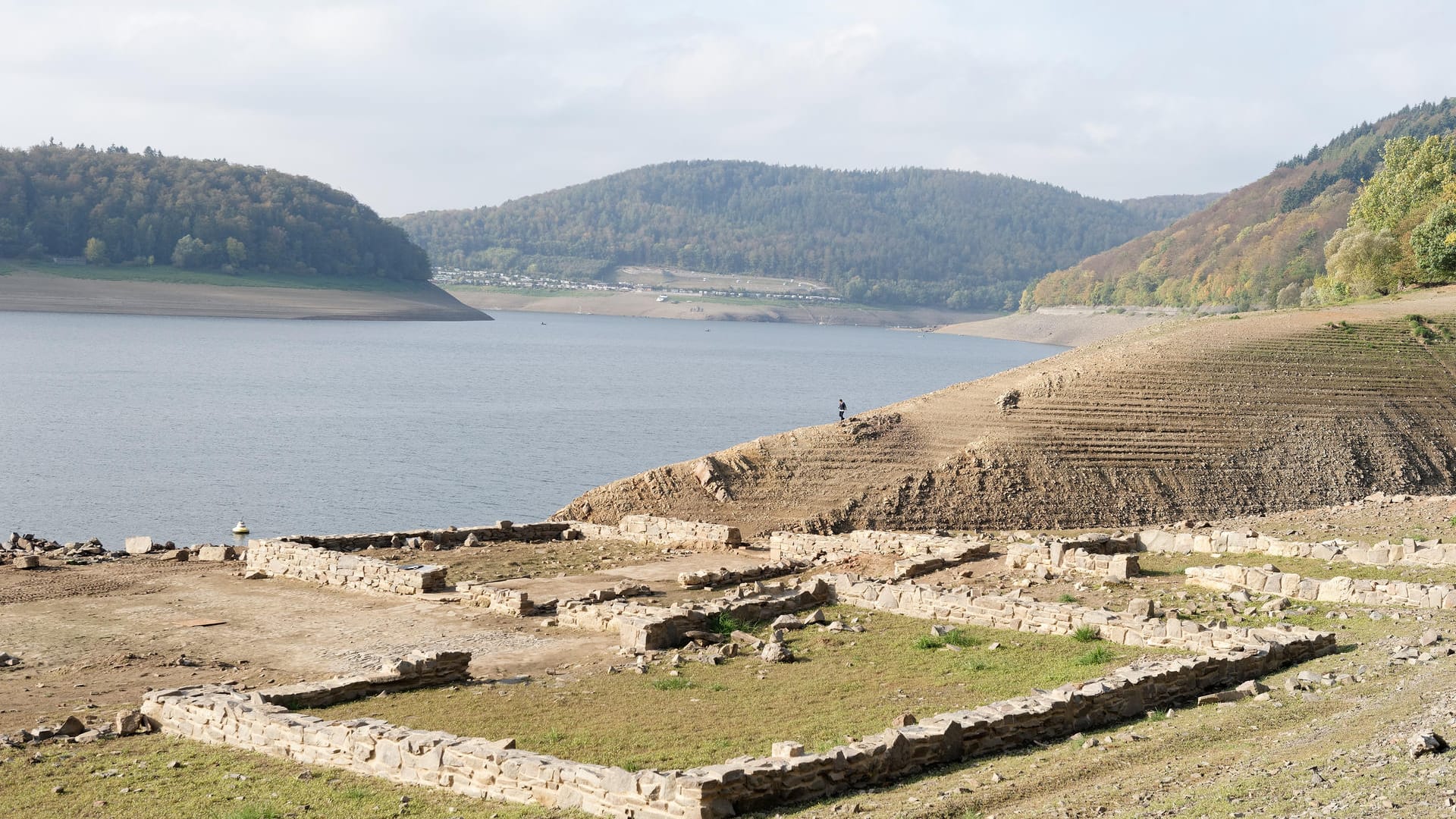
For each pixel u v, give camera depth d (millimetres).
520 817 16734
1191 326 105438
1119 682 21297
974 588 34562
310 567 39094
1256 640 24781
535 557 44312
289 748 20359
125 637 30781
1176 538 39188
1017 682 23859
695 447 111812
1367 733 17594
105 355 187750
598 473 94188
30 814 17531
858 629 30000
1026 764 18188
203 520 69562
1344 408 85312
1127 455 78000
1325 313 105625
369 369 190375
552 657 28359
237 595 36594
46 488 77250
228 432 109875
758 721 21828
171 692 22938
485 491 84000
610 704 23344
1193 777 16547
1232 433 81375
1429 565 32781
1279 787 15289
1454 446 82438
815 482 75875
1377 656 23547
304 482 84500
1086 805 15742
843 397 169875
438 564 41781
